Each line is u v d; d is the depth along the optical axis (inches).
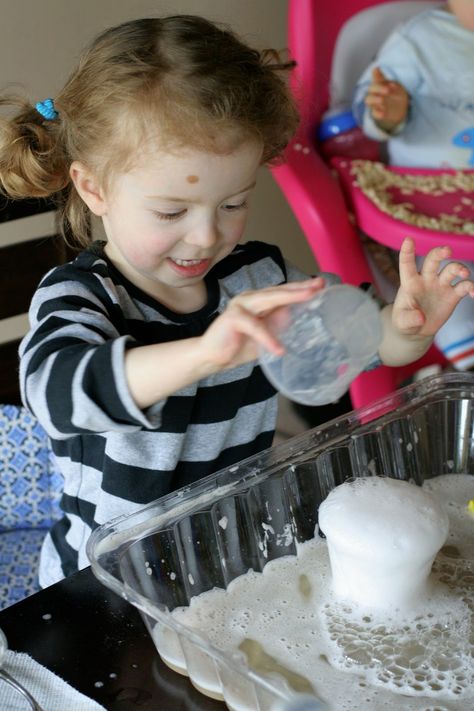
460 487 37.6
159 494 40.8
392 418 37.9
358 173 68.9
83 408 29.9
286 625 30.2
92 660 29.8
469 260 63.9
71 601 32.2
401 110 71.7
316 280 27.1
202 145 32.6
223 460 43.9
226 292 42.9
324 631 29.9
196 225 34.2
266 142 35.7
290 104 38.5
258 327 25.6
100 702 28.3
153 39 35.2
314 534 34.8
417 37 72.6
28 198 48.1
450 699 27.4
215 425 42.1
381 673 28.2
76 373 30.1
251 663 28.6
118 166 33.7
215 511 33.1
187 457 42.4
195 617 30.5
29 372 32.4
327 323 26.0
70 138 37.1
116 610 31.8
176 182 33.0
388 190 68.0
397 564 29.4
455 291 39.0
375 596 30.2
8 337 71.7
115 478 40.1
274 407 44.9
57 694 28.5
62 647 30.3
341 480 36.5
